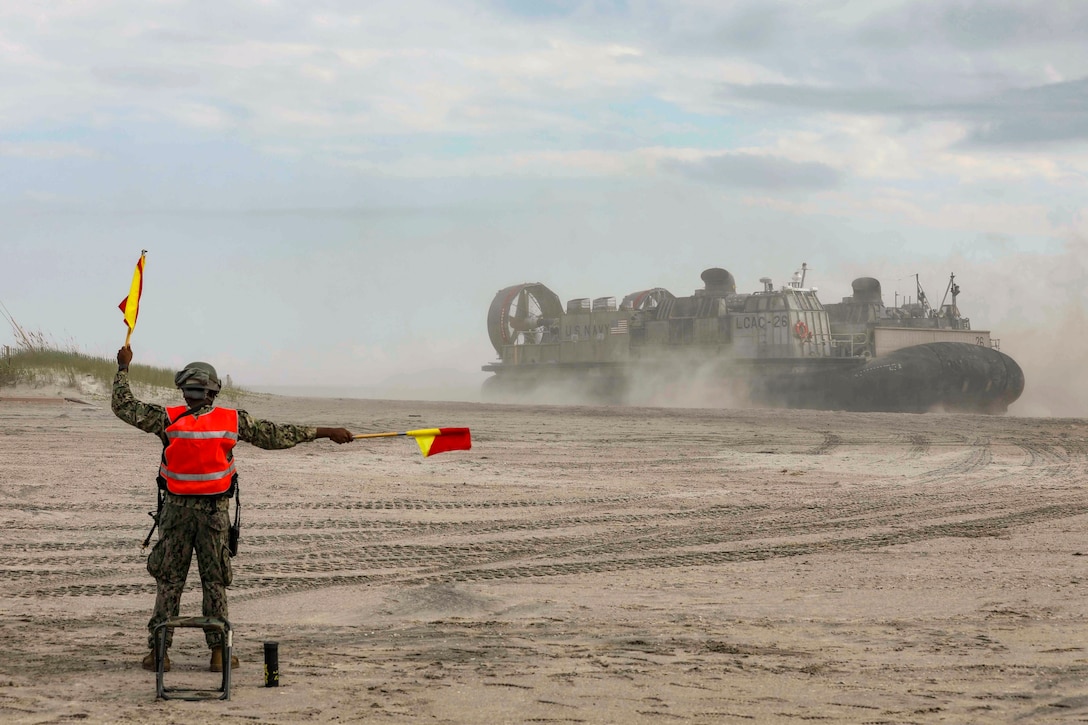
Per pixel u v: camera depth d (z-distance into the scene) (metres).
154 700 6.43
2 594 10.25
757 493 19.61
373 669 7.36
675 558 13.01
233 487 7.66
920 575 11.84
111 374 38.97
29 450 22.45
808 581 11.47
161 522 7.48
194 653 7.89
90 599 10.09
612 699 6.60
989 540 14.48
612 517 16.48
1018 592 10.81
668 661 7.69
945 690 6.90
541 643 8.30
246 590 10.67
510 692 6.74
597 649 8.08
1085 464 25.30
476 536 14.51
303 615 9.46
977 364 97.12
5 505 15.52
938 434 34.19
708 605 10.09
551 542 14.12
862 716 6.29
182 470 7.43
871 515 16.92
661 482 21.05
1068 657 7.91
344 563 12.30
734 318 106.69
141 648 8.00
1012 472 23.59
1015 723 6.19
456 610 9.73
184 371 7.70
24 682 6.82
